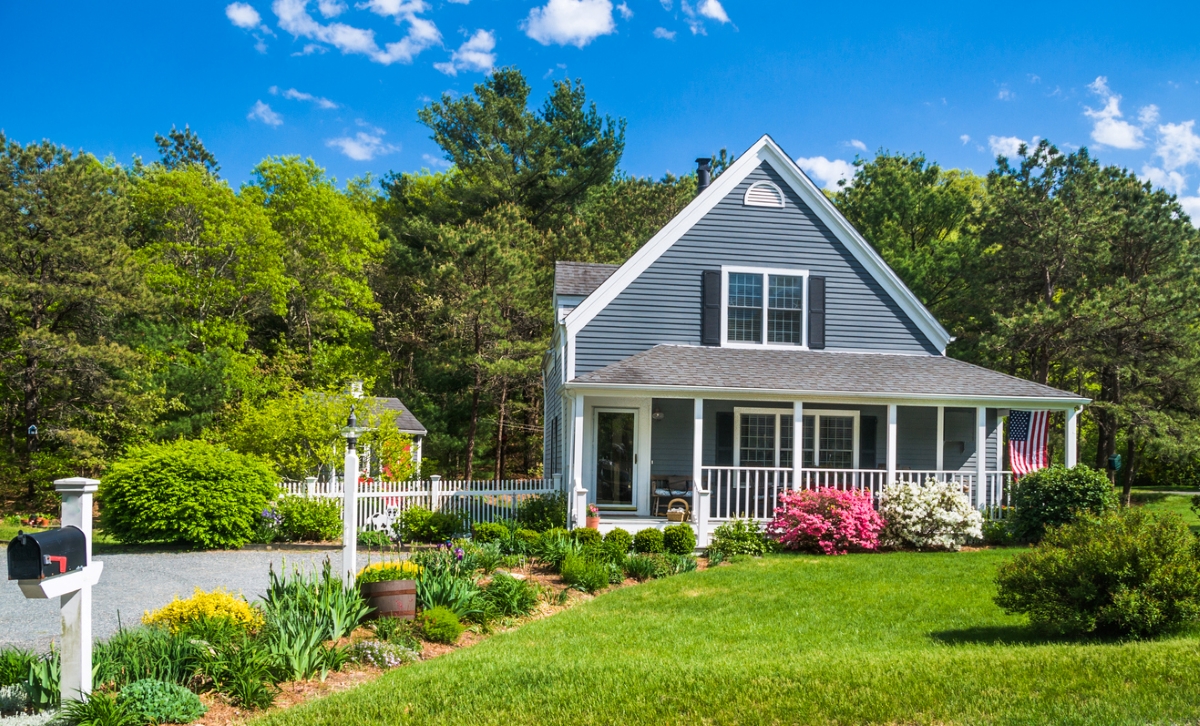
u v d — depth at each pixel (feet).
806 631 31.76
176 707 21.21
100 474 88.07
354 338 140.67
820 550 52.60
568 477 64.54
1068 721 19.71
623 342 62.59
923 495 52.95
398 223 139.54
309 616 28.43
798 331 64.75
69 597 20.59
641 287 63.16
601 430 63.31
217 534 54.90
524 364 105.50
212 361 102.37
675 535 51.93
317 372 125.08
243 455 61.05
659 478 62.80
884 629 31.76
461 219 132.26
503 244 110.63
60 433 83.61
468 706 22.24
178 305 122.72
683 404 63.62
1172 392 94.58
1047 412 59.21
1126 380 96.63
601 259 126.72
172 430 92.27
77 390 88.74
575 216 132.98
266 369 116.57
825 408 64.90
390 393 135.54
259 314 135.54
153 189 125.29
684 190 139.85
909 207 112.78
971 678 22.97
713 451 64.08
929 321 66.28
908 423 66.13
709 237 64.18
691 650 28.91
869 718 20.54
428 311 116.78
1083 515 31.55
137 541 55.16
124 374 89.86
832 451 64.95
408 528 60.23
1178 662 23.29
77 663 20.51
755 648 29.07
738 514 55.62
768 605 36.37
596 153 139.44
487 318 104.58
